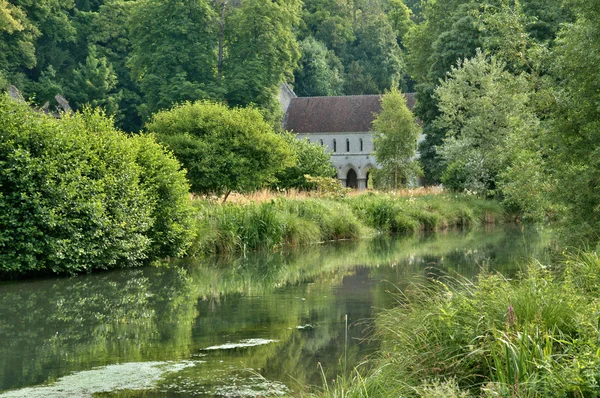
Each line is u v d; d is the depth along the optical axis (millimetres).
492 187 40719
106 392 8008
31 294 14727
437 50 50500
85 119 19844
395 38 102500
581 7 14641
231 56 67250
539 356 6273
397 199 34969
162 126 29312
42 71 70312
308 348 9945
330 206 29859
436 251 22703
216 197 27375
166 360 9406
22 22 66625
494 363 6758
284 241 25609
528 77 16125
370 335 10648
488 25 17156
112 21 78625
